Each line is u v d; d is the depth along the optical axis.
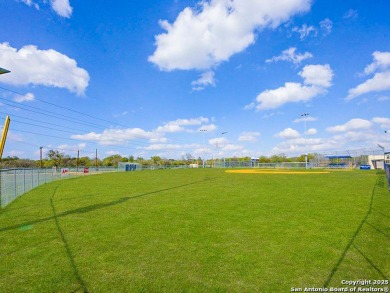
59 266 4.41
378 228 6.47
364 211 8.38
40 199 12.01
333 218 7.52
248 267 4.33
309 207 9.16
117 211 8.91
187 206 9.66
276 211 8.57
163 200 11.15
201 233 6.23
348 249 5.09
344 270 4.20
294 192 13.09
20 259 4.72
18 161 54.19
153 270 4.25
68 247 5.34
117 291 3.60
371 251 4.98
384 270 4.19
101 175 31.20
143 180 22.25
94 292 3.58
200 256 4.82
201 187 16.03
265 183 18.11
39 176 20.56
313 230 6.36
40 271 4.23
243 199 11.09
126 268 4.32
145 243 5.56
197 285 3.76
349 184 16.67
